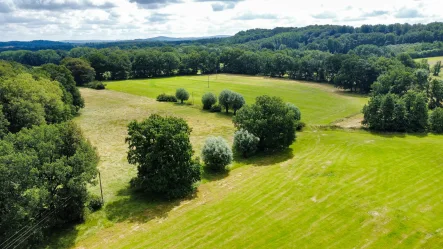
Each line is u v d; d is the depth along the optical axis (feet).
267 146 188.44
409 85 313.53
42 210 109.91
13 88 195.11
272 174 152.05
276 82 495.00
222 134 229.04
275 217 112.37
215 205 124.88
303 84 478.59
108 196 135.23
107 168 165.58
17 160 96.17
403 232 98.99
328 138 207.21
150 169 134.51
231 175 155.22
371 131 225.76
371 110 226.99
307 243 96.22
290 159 172.76
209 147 158.92
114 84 473.67
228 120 271.28
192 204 127.34
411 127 224.53
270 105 188.34
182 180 135.33
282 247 94.89
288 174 150.30
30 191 97.81
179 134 133.90
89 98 364.38
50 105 217.56
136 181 137.90
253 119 186.50
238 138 178.60
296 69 529.45
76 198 113.80
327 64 493.36
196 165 137.69
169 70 590.14
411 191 125.70
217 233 104.83
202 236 103.76
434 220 104.99
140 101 351.05
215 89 427.33
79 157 111.55
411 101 226.38
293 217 111.45
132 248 99.45
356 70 412.77
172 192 131.44
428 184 131.34
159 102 346.13
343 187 131.34
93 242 103.91
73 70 447.83
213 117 281.74
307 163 163.73
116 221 116.37
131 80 525.75
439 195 121.80
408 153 170.30
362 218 107.55
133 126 138.62
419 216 107.55
